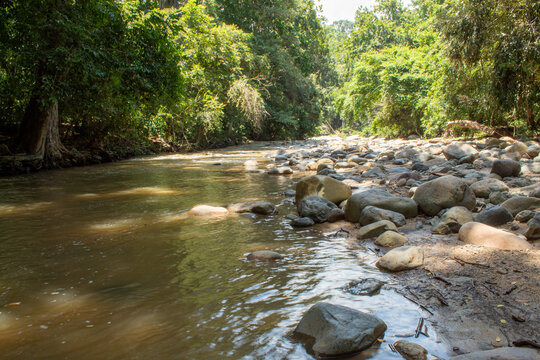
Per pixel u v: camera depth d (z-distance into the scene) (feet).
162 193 22.94
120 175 33.37
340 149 53.42
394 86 84.64
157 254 11.36
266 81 108.58
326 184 18.06
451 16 46.80
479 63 49.62
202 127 74.08
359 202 15.23
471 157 28.55
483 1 44.01
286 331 6.84
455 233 12.97
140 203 19.69
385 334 6.68
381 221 13.34
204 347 6.36
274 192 22.68
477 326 6.88
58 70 31.04
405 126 92.32
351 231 13.94
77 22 30.60
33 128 38.17
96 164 45.55
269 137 126.31
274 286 8.89
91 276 9.62
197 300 8.19
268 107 110.83
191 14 69.15
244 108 83.35
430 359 5.89
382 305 7.79
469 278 8.98
